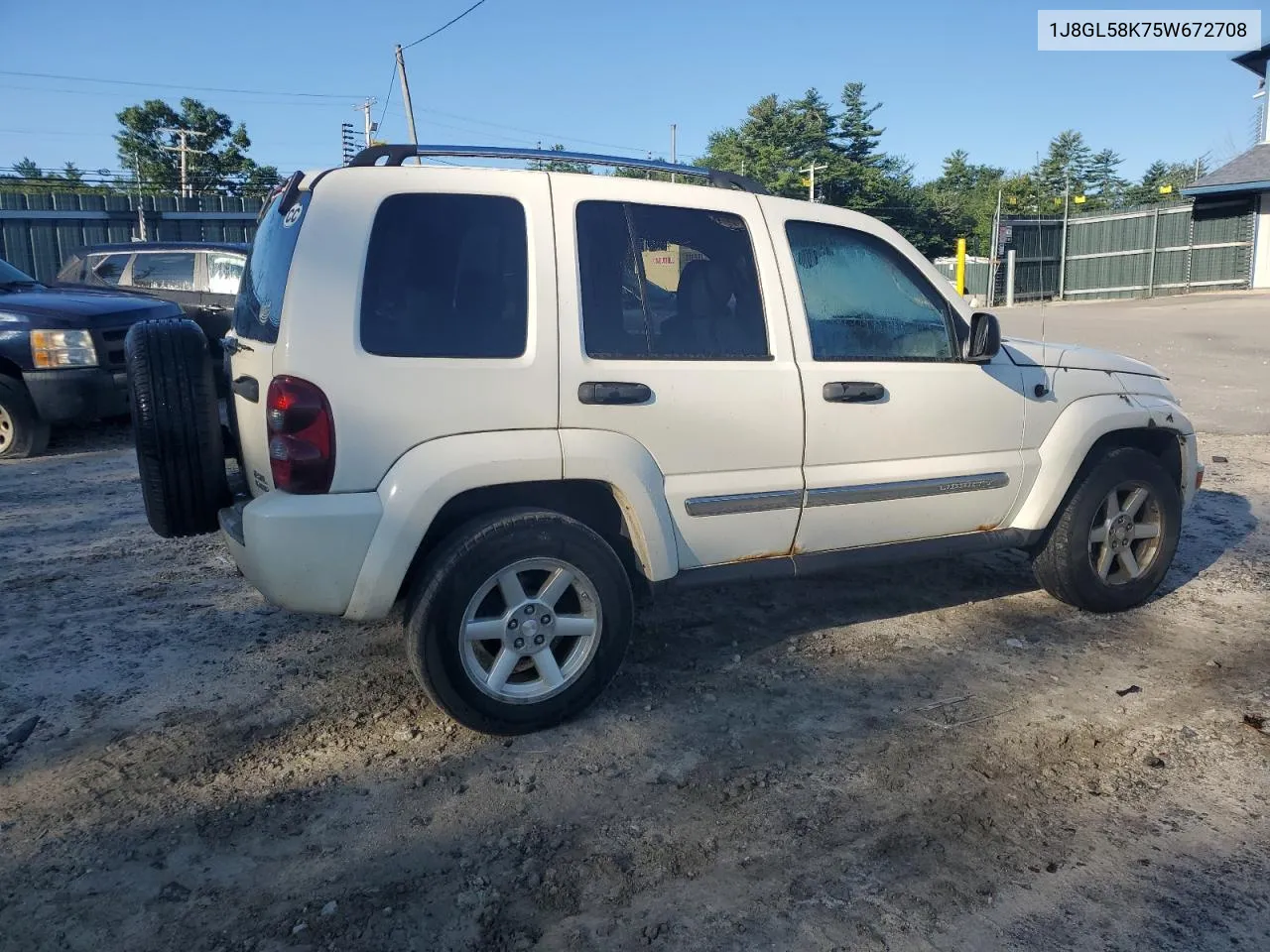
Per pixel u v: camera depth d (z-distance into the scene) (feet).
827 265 13.85
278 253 11.95
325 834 10.31
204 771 11.50
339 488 11.00
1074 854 10.00
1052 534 16.02
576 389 11.84
